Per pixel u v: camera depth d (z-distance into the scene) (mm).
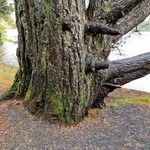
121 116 3006
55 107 2742
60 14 2549
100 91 2975
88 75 2781
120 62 2932
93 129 2736
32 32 2750
